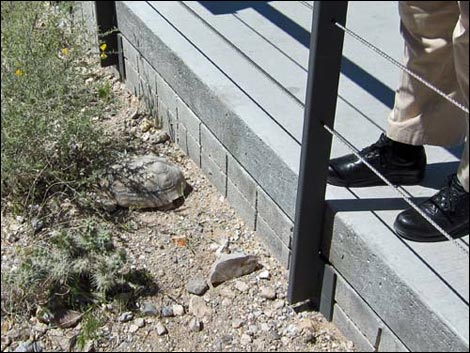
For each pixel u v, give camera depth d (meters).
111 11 3.90
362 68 3.33
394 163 2.57
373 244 2.30
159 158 3.32
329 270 2.56
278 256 2.89
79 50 3.74
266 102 3.01
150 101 3.75
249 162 2.92
